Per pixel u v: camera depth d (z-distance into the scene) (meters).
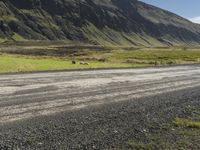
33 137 10.68
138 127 12.66
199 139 11.51
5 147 9.66
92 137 11.02
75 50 180.38
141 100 18.58
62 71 38.56
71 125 12.32
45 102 16.53
